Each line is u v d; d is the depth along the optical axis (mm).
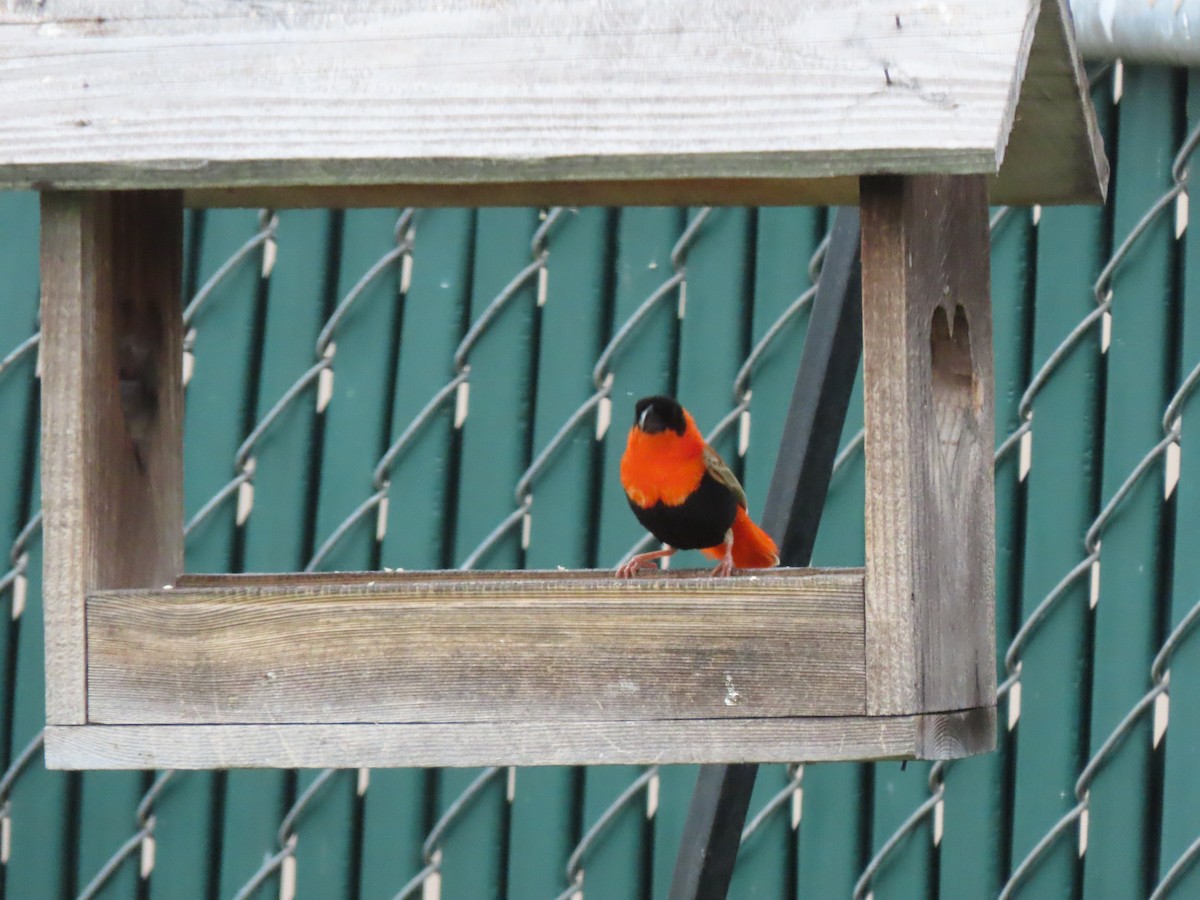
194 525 7500
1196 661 7035
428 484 7465
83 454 5625
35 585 7551
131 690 5512
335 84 5434
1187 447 7129
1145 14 7066
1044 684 7234
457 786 7465
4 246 7789
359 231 7617
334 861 7430
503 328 7523
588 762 5293
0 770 7562
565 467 7441
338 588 5441
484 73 5371
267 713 5441
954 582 5629
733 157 5062
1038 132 6352
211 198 6820
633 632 5297
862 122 5031
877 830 7258
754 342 7414
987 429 6137
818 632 5211
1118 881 7109
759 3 5355
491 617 5363
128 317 6168
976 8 5227
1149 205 7305
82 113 5504
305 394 7555
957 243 5887
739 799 6383
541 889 7352
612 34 5391
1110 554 7215
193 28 5672
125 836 7520
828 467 6453
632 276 7504
